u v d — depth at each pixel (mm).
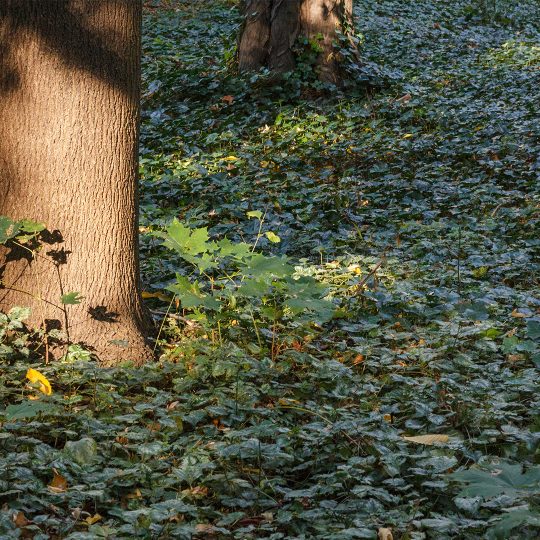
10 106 4469
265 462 3535
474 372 4547
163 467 3492
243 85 11781
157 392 4203
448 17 19156
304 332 5055
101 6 4500
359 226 7562
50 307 4605
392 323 5301
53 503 3113
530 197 7867
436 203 7957
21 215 4543
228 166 9070
